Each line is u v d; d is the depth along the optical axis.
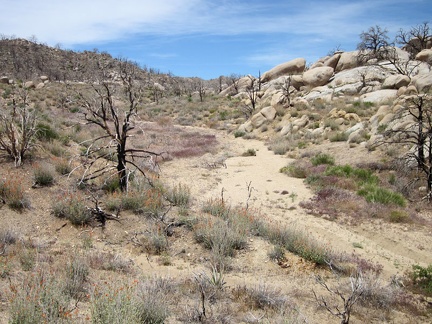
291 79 42.38
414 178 14.73
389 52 41.66
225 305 5.91
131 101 10.91
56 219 8.88
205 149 23.89
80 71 86.75
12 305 4.02
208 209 11.12
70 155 14.09
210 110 42.38
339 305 6.55
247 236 9.30
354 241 10.59
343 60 44.03
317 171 17.03
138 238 8.65
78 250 7.41
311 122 28.11
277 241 9.31
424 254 9.89
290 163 19.61
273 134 28.75
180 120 38.97
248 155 22.67
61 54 104.50
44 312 3.92
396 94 28.27
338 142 21.84
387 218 12.02
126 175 10.80
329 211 12.67
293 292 6.90
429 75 27.72
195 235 8.95
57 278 5.36
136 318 4.25
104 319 4.02
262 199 14.11
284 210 12.94
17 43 101.75
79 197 9.59
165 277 6.73
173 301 5.72
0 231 7.49
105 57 106.12
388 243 10.57
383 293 7.07
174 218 9.77
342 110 27.20
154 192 11.10
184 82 105.25
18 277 5.59
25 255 6.50
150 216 9.75
